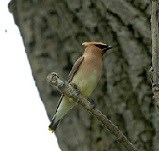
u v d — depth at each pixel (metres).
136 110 10.41
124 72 10.62
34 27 11.85
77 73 10.85
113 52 10.78
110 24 10.80
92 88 10.80
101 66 10.88
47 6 11.64
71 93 7.35
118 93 10.59
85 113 10.86
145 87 10.38
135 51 10.54
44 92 11.69
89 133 10.86
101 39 11.00
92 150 10.83
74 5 11.20
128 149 7.16
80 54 11.23
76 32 11.21
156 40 7.08
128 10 10.70
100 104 10.83
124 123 10.52
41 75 11.69
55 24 11.54
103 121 7.20
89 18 11.02
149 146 10.26
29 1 12.03
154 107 10.30
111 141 10.59
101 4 10.91
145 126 10.32
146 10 10.59
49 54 11.62
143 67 10.44
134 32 10.62
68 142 11.28
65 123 11.23
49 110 11.68
